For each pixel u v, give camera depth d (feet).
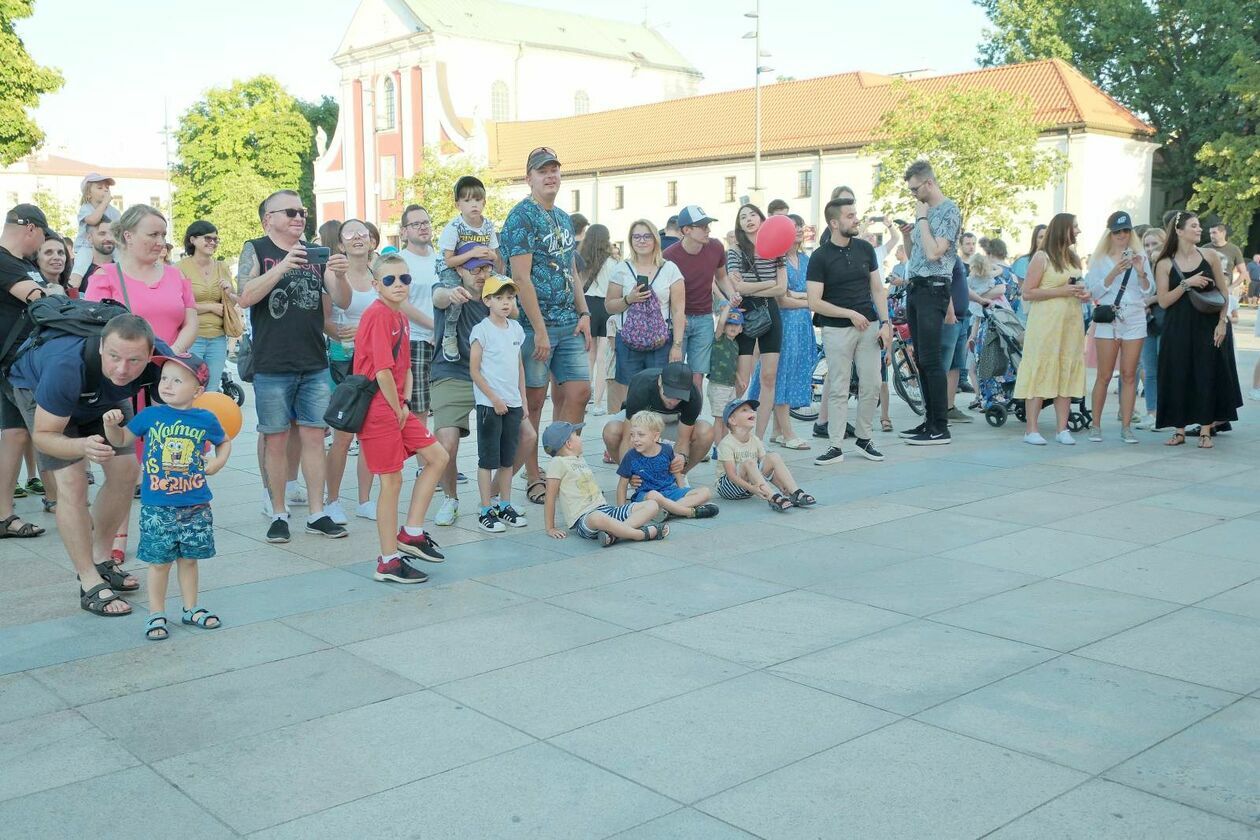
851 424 35.99
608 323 37.06
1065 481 26.35
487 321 22.22
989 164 121.39
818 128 165.17
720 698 13.39
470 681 14.11
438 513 23.41
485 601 17.60
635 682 13.97
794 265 31.99
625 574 19.07
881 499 24.71
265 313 21.72
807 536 21.49
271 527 21.86
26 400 21.11
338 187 223.51
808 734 12.31
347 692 13.82
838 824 10.30
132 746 12.32
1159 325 33.17
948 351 34.60
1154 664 14.30
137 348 16.25
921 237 30.99
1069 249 30.68
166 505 15.85
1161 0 162.20
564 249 24.41
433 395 23.08
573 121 202.69
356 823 10.52
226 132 212.43
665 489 23.25
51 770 11.75
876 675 14.06
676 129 185.16
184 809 10.85
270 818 10.64
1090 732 12.25
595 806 10.75
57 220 223.10
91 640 15.99
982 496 24.82
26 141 100.63
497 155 202.08
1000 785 11.02
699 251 28.35
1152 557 19.45
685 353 28.76
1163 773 11.23
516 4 228.22
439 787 11.21
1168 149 167.94
